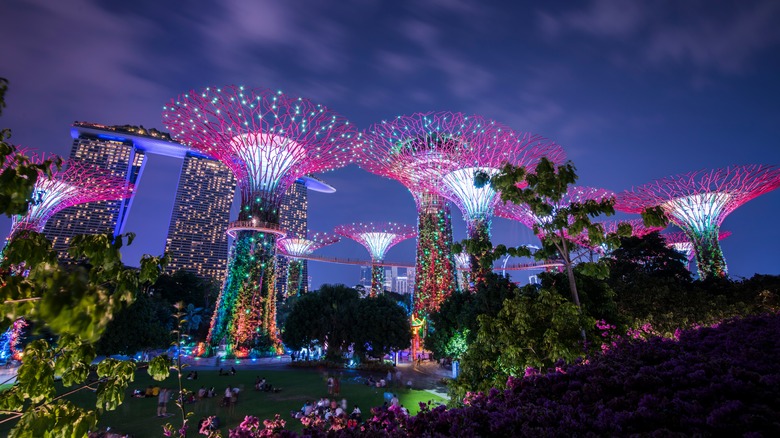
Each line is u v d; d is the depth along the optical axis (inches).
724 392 188.4
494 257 524.7
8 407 165.8
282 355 1680.6
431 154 1525.6
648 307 943.0
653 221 418.6
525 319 417.7
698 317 888.3
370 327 1557.6
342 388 1096.2
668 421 167.3
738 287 1352.1
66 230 5452.8
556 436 166.9
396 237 2728.8
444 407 229.1
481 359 450.9
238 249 1584.6
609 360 281.0
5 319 140.4
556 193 471.2
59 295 96.0
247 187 1581.0
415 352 1884.8
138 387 1029.2
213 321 1588.3
